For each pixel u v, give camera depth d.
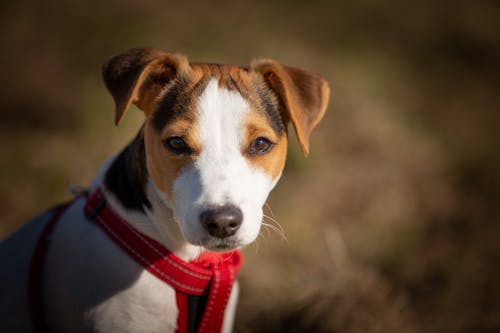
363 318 3.75
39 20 7.69
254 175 2.50
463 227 5.25
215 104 2.52
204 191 2.31
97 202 2.66
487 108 7.77
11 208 5.07
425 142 6.27
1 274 2.80
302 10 9.05
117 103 2.57
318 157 5.56
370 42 8.69
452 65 8.69
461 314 4.09
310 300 3.90
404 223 5.10
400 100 7.33
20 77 6.89
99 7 8.04
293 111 2.66
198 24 8.00
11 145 5.93
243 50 7.41
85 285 2.54
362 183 5.37
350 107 6.34
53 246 2.71
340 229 4.88
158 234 2.55
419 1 9.91
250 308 3.94
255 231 2.40
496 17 9.98
